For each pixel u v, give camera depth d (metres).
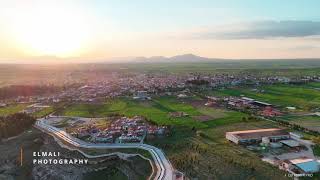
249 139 195.50
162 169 159.88
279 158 169.25
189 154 178.38
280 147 188.38
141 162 175.12
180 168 160.62
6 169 180.38
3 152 199.75
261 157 171.25
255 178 145.38
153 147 195.50
